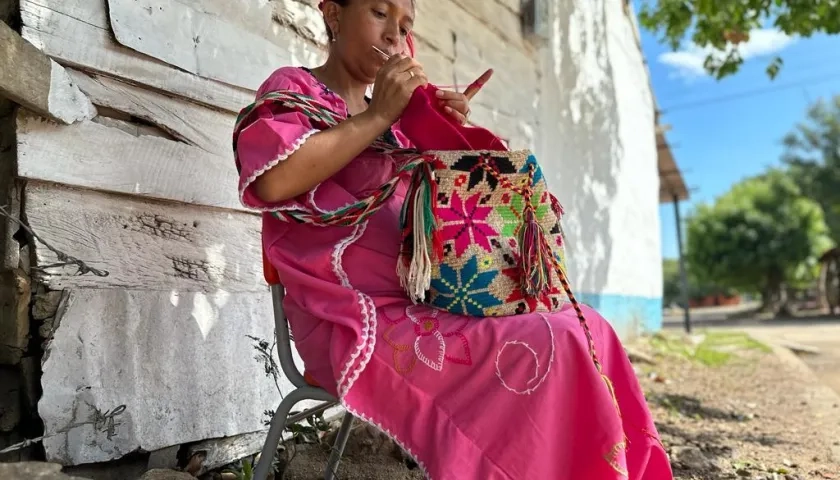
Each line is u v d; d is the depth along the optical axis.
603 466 1.18
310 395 1.36
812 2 5.53
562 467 1.22
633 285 8.01
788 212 22.17
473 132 1.41
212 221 2.10
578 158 6.29
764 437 3.30
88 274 1.69
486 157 1.33
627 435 1.43
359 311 1.31
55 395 1.58
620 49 7.79
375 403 1.29
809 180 29.27
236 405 2.08
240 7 2.25
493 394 1.24
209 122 2.10
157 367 1.83
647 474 1.47
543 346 1.24
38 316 1.58
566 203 5.92
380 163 1.50
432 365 1.27
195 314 1.98
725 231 22.77
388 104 1.34
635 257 8.13
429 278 1.28
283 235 1.44
